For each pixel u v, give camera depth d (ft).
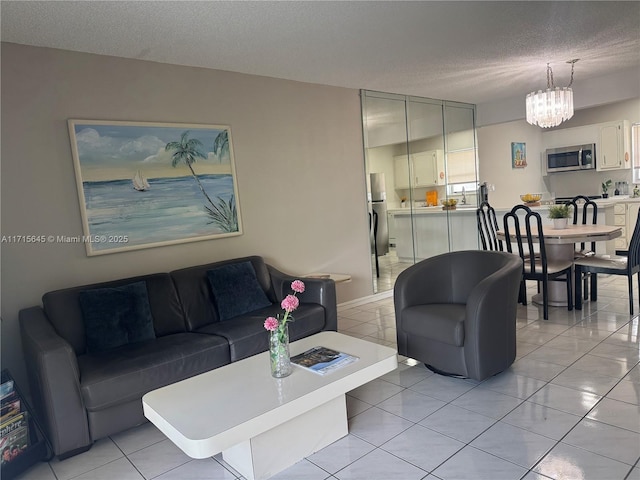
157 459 7.64
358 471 6.83
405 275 10.59
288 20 9.56
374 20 9.95
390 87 16.66
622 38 12.43
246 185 13.41
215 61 12.00
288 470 7.01
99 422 7.93
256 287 11.80
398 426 8.02
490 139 24.84
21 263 9.73
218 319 11.16
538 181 27.68
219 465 7.34
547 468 6.51
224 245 12.95
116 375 7.97
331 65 13.17
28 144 9.77
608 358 10.19
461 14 10.02
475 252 10.84
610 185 25.50
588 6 10.02
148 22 9.08
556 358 10.39
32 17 8.43
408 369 10.54
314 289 11.60
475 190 22.06
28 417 7.73
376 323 14.32
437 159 20.02
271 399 6.57
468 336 9.05
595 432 7.32
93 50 10.43
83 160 10.44
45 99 9.96
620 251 22.89
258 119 13.69
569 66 15.24
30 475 7.39
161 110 11.71
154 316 10.18
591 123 25.71
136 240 11.25
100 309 9.39
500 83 17.24
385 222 17.89
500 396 8.81
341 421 7.78
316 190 15.34
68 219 10.29
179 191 11.93
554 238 13.30
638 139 24.27
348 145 16.37
